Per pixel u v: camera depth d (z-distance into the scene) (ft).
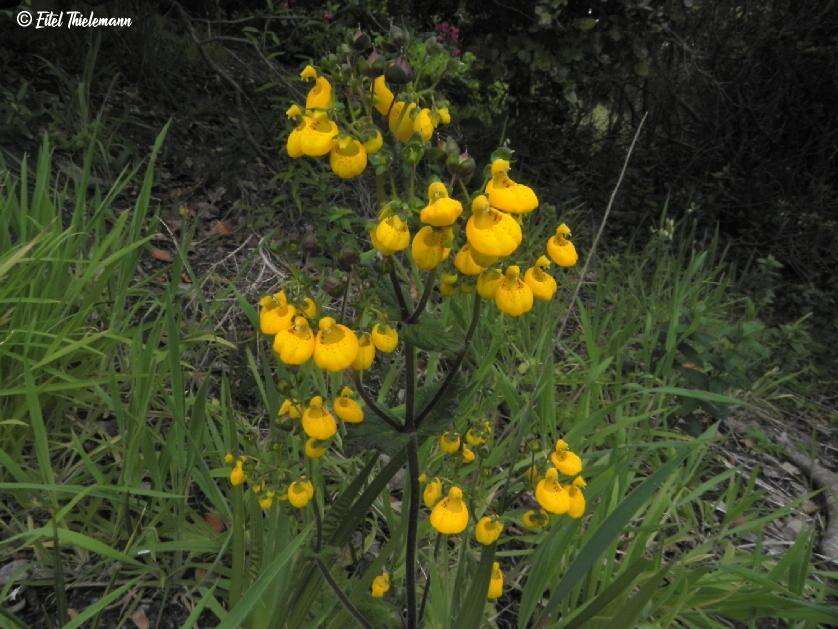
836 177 3.99
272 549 1.07
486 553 0.90
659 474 0.98
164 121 2.91
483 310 1.92
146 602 1.16
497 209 0.74
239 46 3.81
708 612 1.29
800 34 3.88
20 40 2.89
